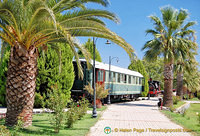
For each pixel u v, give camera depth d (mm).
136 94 32031
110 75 22266
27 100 8367
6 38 8094
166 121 12859
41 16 7074
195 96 57000
